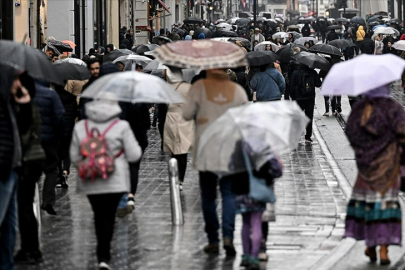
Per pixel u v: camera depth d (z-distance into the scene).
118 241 22.64
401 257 20.88
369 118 19.64
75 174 33.59
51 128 24.34
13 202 19.12
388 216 19.67
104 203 19.52
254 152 18.69
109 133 19.44
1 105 18.19
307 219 25.11
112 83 21.59
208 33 87.44
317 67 41.81
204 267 20.03
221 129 19.41
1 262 19.23
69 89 32.56
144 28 99.62
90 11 76.12
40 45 59.16
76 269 20.02
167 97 21.59
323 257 20.86
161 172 34.09
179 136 29.09
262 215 19.75
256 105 19.19
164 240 22.75
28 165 20.05
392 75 19.52
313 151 40.22
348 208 20.17
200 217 25.59
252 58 39.25
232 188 19.52
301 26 174.00
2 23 50.66
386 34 100.81
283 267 19.91
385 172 19.61
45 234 23.47
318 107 60.59
